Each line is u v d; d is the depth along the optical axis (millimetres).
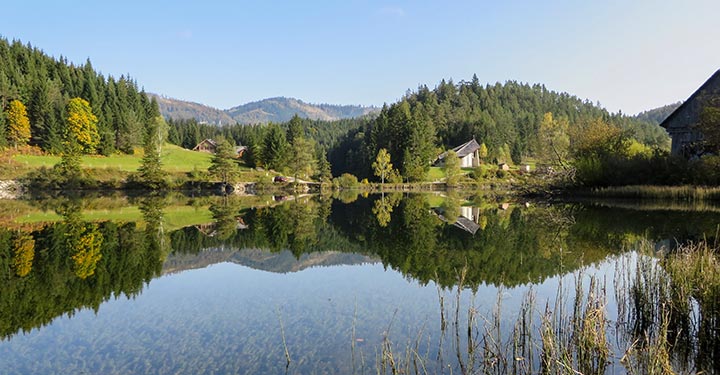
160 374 5887
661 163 30266
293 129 94750
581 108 179000
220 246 16547
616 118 157250
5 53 84625
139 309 8938
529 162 106688
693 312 6637
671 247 12336
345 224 23484
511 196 45719
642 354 5750
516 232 18000
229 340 7121
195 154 89062
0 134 65250
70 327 7855
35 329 7762
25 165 59438
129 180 60469
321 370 5902
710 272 7082
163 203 39531
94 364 6258
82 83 92188
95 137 76312
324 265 13188
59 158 67125
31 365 6242
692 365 5734
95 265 13023
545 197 38625
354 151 102062
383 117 97875
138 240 17609
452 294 9562
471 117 115188
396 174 81438
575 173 35531
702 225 16391
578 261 12055
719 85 31094
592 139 36875
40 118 71812
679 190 27078
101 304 9281
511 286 9984
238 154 104625
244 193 61844
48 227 21203
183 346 6895
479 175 80000
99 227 21484
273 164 84188
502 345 6457
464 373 5566
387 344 6617
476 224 21500
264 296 9883
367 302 9195
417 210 31156
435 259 13414
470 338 6395
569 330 6570
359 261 13664
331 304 9141
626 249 13078
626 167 32031
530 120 124062
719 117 26453
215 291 10344
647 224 17328
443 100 143125
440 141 112250
